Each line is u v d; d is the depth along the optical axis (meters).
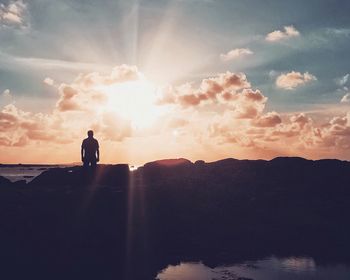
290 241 21.02
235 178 31.02
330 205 27.55
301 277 15.11
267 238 21.31
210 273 15.59
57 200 18.42
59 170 23.38
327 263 17.28
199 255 18.17
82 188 20.16
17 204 17.70
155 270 15.81
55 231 16.70
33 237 16.08
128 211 19.83
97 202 19.03
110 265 15.83
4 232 15.85
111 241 17.44
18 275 14.20
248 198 27.86
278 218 25.12
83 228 17.33
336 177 31.58
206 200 26.06
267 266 16.55
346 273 15.69
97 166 23.59
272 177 31.73
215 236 21.42
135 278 14.70
